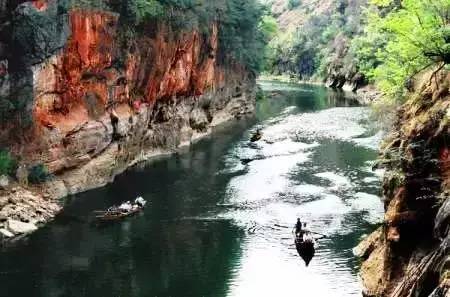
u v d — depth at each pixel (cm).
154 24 5225
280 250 3152
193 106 6406
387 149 2580
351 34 12619
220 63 7431
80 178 4206
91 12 4275
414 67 2788
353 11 13638
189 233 3412
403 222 2259
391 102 3434
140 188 4300
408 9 2817
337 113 7806
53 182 3994
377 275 2545
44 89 3966
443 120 2128
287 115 7825
